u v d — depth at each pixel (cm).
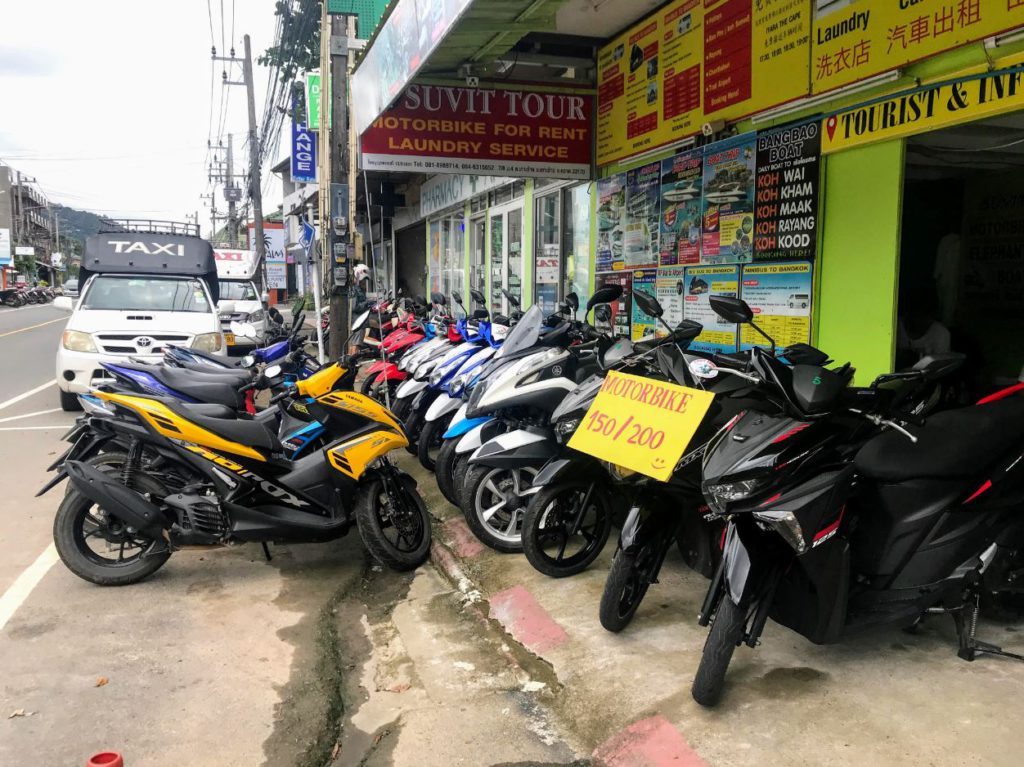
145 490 461
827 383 295
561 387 489
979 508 325
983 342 564
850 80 500
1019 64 401
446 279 1509
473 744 314
